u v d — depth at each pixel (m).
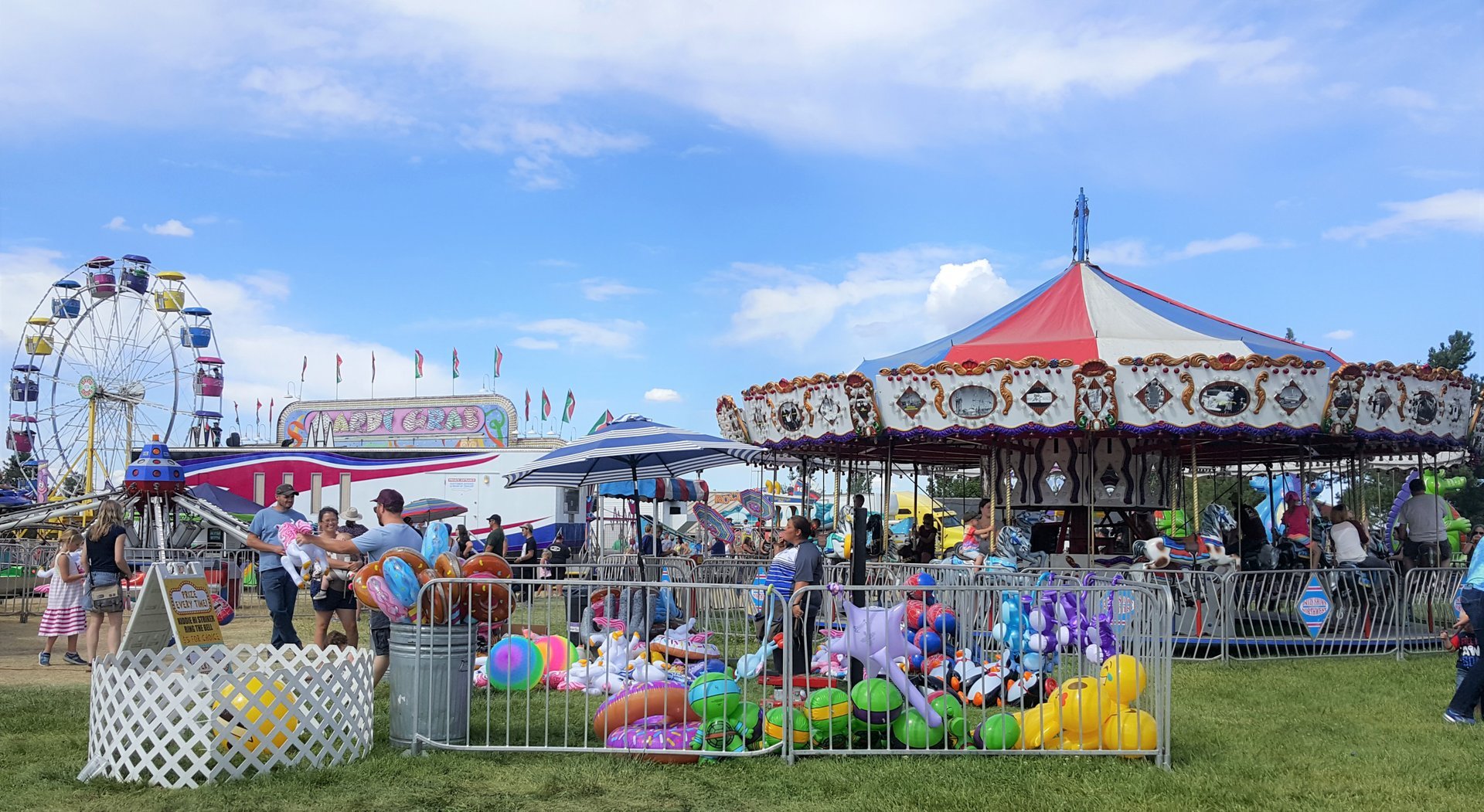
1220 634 10.67
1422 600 11.37
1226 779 5.72
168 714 5.41
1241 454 16.27
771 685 6.88
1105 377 11.58
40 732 6.61
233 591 16.31
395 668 6.22
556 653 8.35
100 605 9.42
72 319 31.06
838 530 15.95
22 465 33.41
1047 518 17.11
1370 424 11.93
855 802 5.21
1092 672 7.08
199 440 31.41
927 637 6.68
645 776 5.64
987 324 14.79
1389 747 6.60
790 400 13.77
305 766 5.68
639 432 10.95
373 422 41.53
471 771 5.68
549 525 24.23
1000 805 5.18
